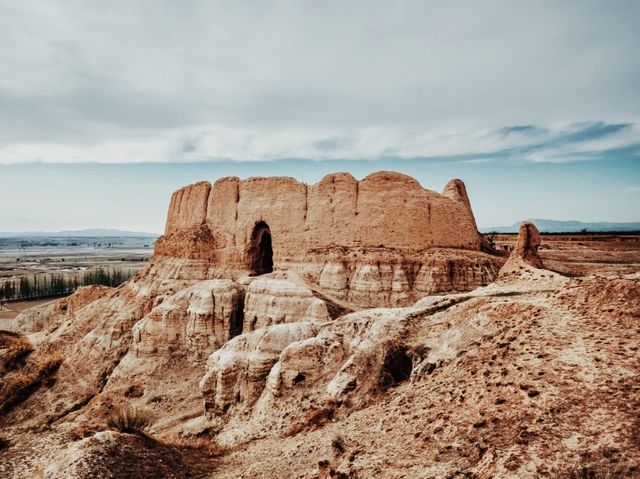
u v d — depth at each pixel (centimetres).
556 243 9138
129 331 5212
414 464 1312
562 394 1332
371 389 2208
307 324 3334
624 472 986
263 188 5600
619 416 1169
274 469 1731
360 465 1398
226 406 3072
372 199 4812
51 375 4978
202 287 4694
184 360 4441
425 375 2019
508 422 1316
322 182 5131
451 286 4338
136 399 3991
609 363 1407
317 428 2089
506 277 3294
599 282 1980
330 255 4744
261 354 3097
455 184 5784
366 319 2941
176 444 2272
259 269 5688
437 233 4747
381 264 4484
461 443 1329
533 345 1691
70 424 3103
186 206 6425
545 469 1066
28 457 2352
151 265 6297
